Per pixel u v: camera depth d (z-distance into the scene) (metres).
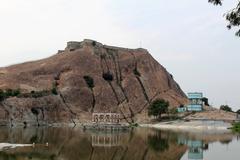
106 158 67.69
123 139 115.94
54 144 89.62
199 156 71.00
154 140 112.19
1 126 190.62
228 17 22.38
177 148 86.50
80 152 75.94
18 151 72.38
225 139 117.81
